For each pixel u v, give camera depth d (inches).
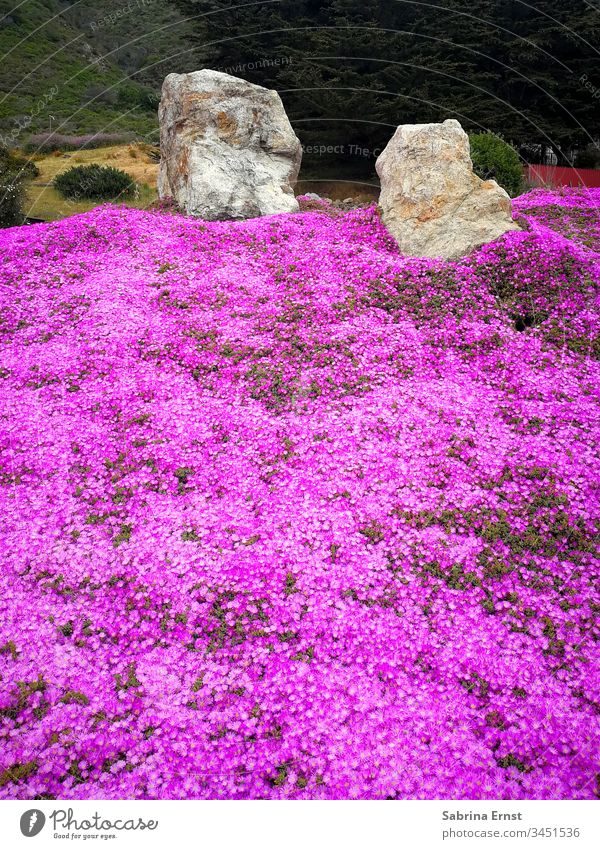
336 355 313.3
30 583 205.6
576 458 250.7
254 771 154.5
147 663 182.5
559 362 313.0
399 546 217.6
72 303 359.9
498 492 241.9
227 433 274.1
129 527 230.7
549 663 179.3
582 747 155.6
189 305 361.1
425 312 348.2
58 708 167.2
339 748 157.9
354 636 188.4
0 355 315.6
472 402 287.1
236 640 191.6
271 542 216.4
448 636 189.0
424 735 161.2
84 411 281.1
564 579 206.4
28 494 238.8
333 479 246.1
